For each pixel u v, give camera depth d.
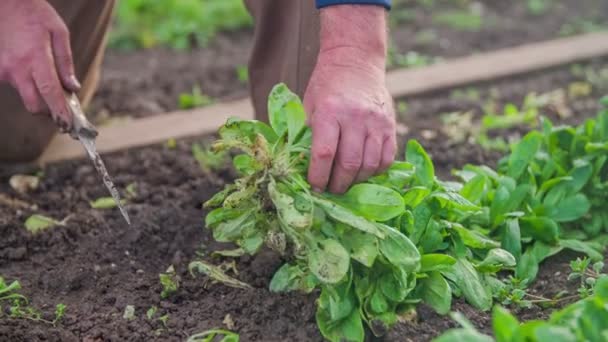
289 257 2.94
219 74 5.12
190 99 4.59
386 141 2.58
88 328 2.87
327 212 2.55
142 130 4.27
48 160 3.96
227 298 2.96
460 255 2.84
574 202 3.14
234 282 2.92
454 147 4.15
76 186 3.80
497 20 5.96
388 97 2.65
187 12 5.80
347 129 2.54
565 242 3.09
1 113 3.71
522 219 3.08
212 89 4.91
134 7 5.78
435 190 2.91
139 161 4.03
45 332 2.82
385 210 2.59
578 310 2.34
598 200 3.27
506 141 4.23
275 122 2.69
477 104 4.63
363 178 2.60
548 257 3.15
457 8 6.18
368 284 2.66
